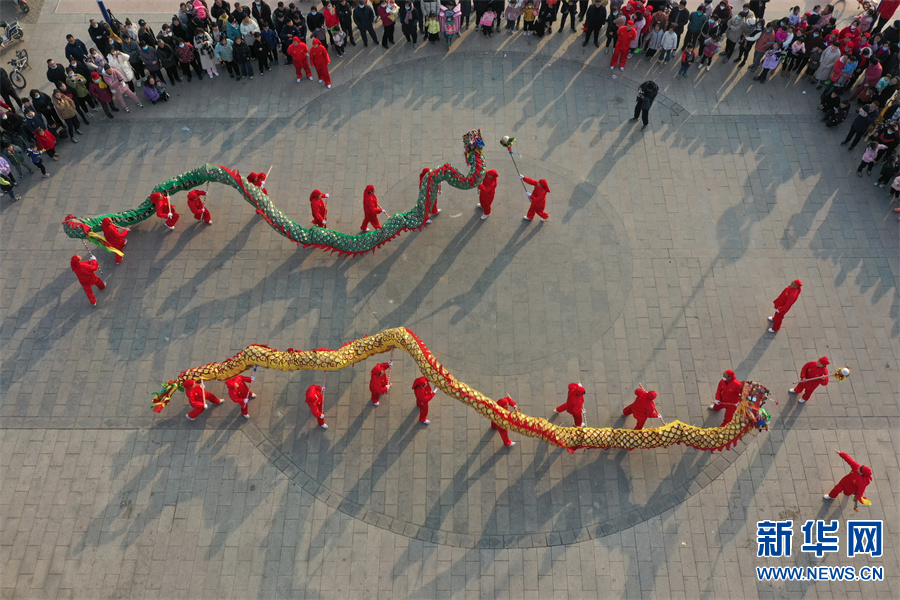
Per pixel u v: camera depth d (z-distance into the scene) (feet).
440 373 54.65
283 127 81.25
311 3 95.50
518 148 78.59
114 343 65.21
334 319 66.44
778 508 56.54
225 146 79.46
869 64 77.87
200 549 55.01
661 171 76.59
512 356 64.13
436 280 68.85
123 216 69.82
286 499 57.26
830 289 67.67
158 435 60.34
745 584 53.47
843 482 54.44
